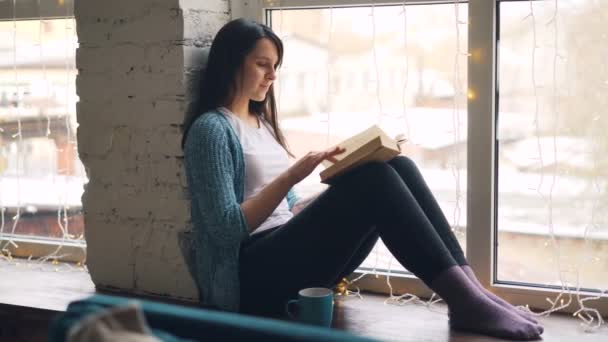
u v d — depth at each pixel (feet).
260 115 7.61
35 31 8.61
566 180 6.95
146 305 3.81
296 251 6.61
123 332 3.26
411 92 7.40
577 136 6.86
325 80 7.73
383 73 7.49
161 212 7.59
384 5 7.39
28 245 9.00
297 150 7.93
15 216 9.05
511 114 7.14
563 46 6.83
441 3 7.20
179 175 7.47
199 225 7.05
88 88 7.82
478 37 7.11
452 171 7.31
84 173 8.58
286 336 3.38
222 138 6.76
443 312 7.13
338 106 7.70
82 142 7.91
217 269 6.88
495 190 7.29
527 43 7.01
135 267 7.79
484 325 6.29
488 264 7.32
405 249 6.26
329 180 6.49
